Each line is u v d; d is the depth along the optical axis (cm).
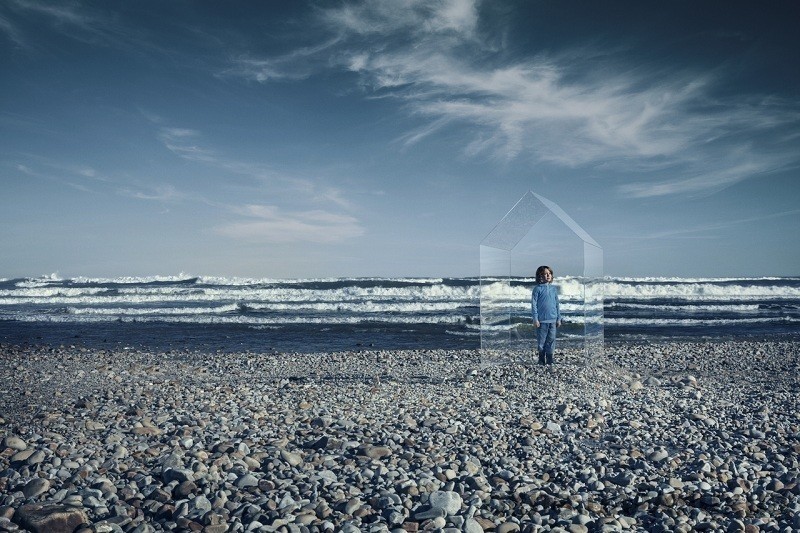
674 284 3597
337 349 1487
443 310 2569
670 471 467
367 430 591
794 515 363
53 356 1289
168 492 406
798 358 1239
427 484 422
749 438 576
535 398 692
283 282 3975
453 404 713
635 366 1127
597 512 382
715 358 1231
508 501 397
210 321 2189
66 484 423
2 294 3466
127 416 669
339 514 367
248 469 467
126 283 4050
